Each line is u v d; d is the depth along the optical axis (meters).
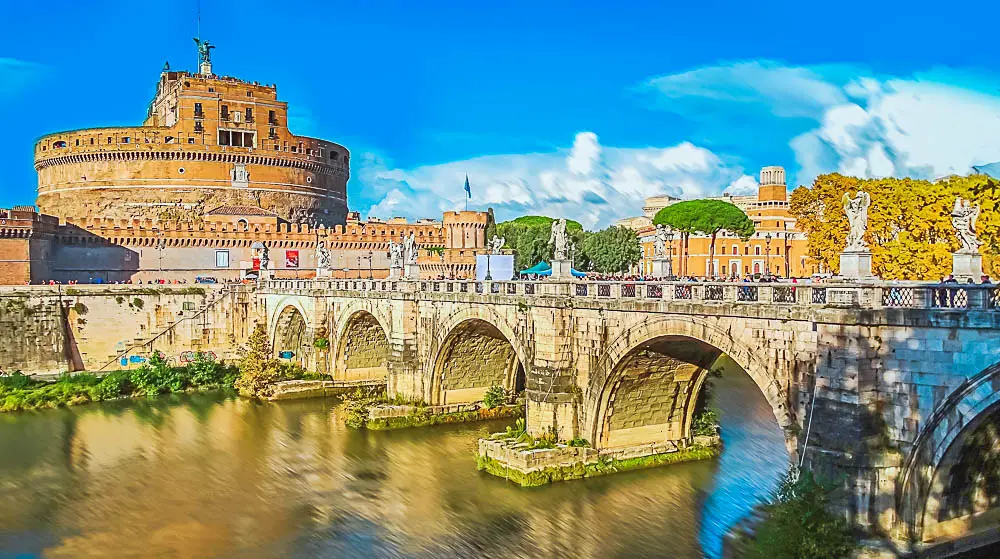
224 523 41.44
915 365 28.81
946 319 27.75
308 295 78.31
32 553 37.88
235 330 89.62
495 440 47.94
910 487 29.38
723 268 134.00
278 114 137.88
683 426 48.25
